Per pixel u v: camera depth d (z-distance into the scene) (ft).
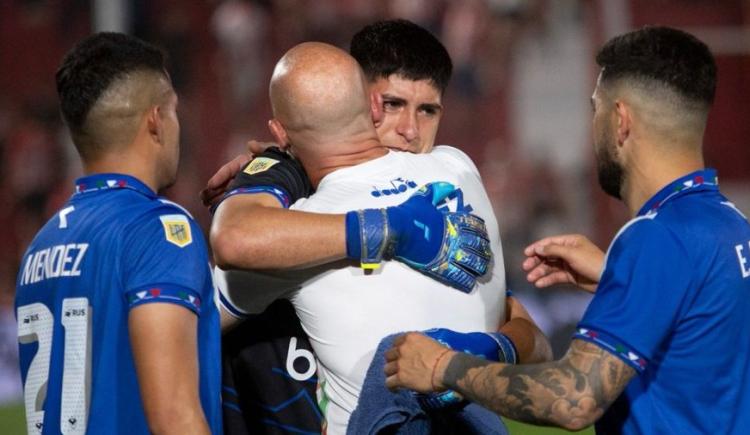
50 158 137.28
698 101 31.89
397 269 33.47
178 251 32.30
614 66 32.60
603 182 33.65
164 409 31.12
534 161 137.39
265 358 37.19
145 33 134.62
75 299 32.73
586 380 29.63
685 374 30.71
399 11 141.38
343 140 34.60
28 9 139.74
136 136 33.63
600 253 37.83
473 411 34.83
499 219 133.59
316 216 32.60
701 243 30.58
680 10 141.69
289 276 33.91
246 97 136.98
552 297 111.55
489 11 139.95
